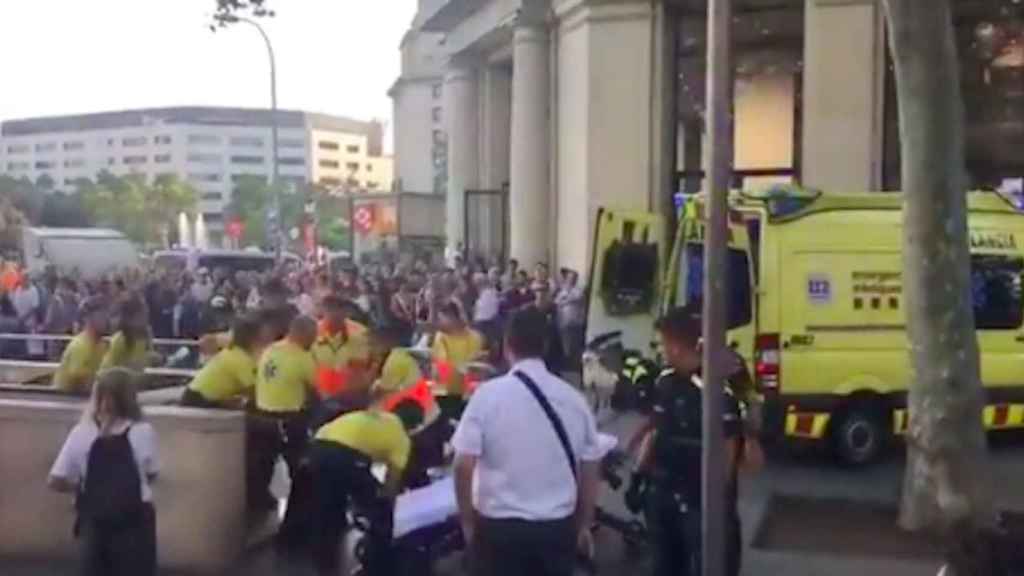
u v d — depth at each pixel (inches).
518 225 1045.8
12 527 358.3
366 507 322.0
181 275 1123.9
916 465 274.7
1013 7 804.6
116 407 258.7
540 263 938.7
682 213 537.0
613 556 362.3
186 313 880.9
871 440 502.9
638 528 358.0
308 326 378.3
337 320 403.9
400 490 328.8
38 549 357.4
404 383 371.2
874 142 796.6
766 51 867.4
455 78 1350.9
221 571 345.4
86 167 6958.7
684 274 530.3
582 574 337.4
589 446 212.4
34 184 5002.5
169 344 606.5
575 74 928.3
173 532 347.6
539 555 206.7
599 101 880.9
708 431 209.2
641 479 287.1
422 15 1417.3
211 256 1610.5
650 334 627.5
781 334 490.3
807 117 810.2
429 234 1786.4
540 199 1039.6
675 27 882.8
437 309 591.8
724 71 207.0
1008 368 530.3
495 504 206.7
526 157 1039.6
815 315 494.9
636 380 554.6
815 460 518.0
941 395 270.8
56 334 832.9
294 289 922.1
